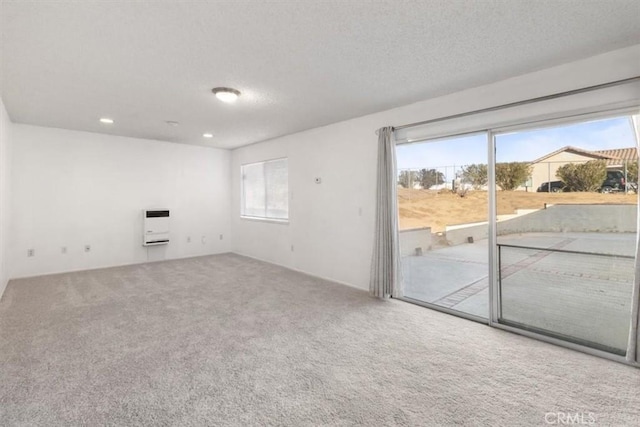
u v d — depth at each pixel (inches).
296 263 213.5
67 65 104.9
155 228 233.0
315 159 197.3
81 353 98.3
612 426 67.3
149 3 71.6
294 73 112.7
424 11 75.9
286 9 74.5
